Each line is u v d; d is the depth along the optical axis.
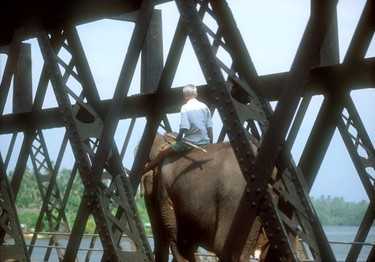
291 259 8.34
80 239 10.88
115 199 10.81
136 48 10.41
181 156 9.83
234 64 9.59
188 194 9.37
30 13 12.30
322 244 8.54
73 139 11.30
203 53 9.30
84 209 10.88
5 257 13.02
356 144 10.13
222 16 9.50
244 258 8.79
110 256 10.66
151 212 10.47
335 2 8.24
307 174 9.45
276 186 8.75
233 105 8.98
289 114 8.39
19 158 13.45
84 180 11.02
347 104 9.87
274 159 8.45
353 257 10.62
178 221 9.79
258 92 9.27
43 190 17.00
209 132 9.96
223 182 8.97
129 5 11.15
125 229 10.69
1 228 13.39
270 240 8.52
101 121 11.53
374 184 10.26
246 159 8.80
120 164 10.87
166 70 11.01
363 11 9.20
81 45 11.80
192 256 9.93
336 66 9.48
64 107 11.48
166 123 12.27
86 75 11.66
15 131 13.77
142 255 10.58
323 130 9.52
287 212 8.98
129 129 12.16
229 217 8.91
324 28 8.27
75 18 11.87
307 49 8.34
